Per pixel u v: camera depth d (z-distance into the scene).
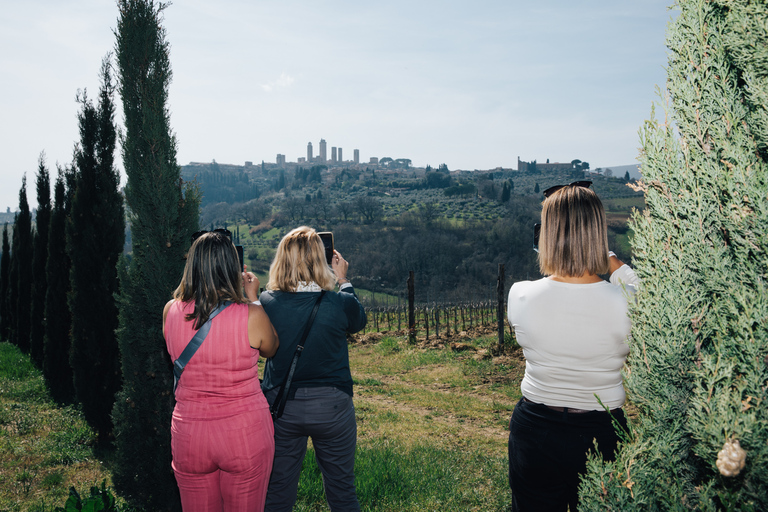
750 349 1.21
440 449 6.25
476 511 3.98
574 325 1.64
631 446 1.40
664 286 1.42
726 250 1.31
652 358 1.42
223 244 2.16
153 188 3.53
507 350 13.48
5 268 17.78
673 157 1.44
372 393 10.97
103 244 6.42
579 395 1.65
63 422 7.11
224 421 2.03
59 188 8.84
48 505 4.25
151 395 3.69
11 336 16.38
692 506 1.32
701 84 1.38
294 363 2.40
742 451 1.13
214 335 2.04
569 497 1.71
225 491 2.11
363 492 4.07
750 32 1.26
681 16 1.44
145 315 3.65
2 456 5.64
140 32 3.56
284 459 2.48
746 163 1.27
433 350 15.53
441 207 194.25
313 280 2.51
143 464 3.71
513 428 1.83
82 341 6.23
